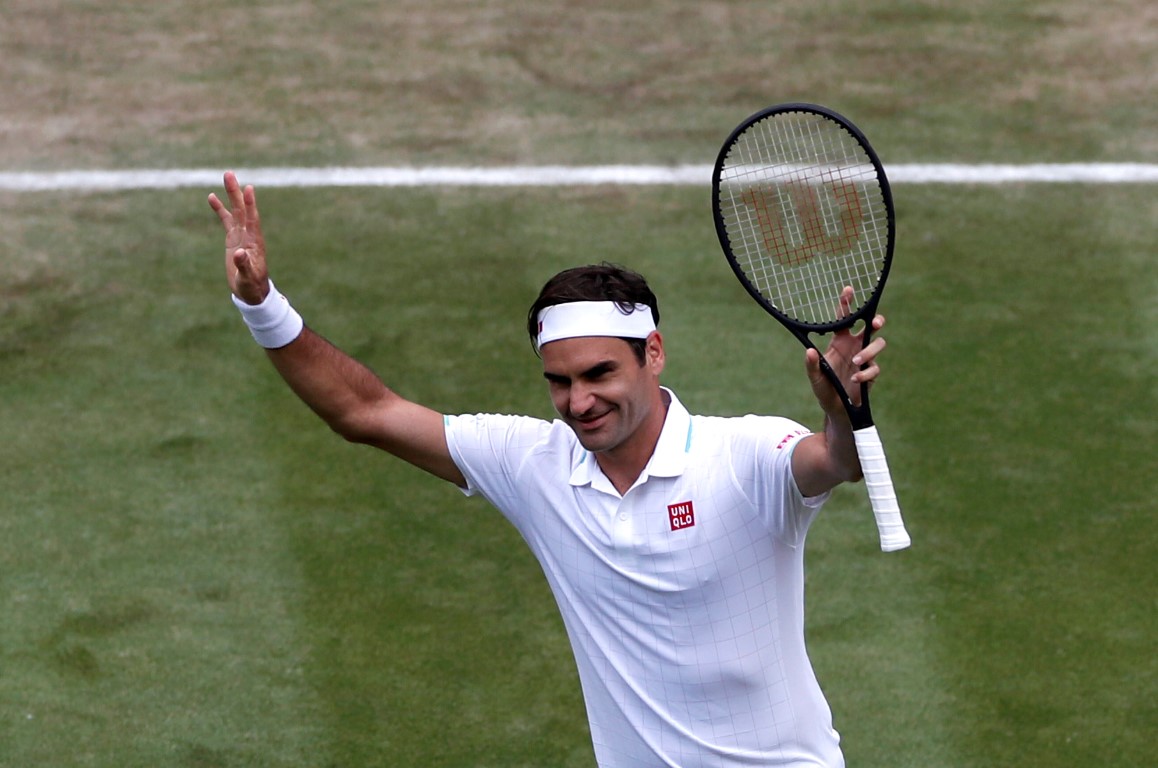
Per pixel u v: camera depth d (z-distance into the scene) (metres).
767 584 13.08
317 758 20.22
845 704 21.05
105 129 37.84
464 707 21.16
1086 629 22.39
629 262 32.31
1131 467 26.09
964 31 42.78
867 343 12.77
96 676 21.62
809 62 40.91
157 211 34.47
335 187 35.38
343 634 22.52
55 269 32.25
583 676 13.89
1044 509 25.05
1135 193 35.16
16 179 35.56
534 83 40.03
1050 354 29.42
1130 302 31.12
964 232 33.59
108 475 26.11
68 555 24.17
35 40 42.19
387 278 31.92
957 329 30.20
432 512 25.28
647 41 42.19
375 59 41.38
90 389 28.53
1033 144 37.12
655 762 13.65
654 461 12.91
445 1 44.69
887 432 27.08
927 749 20.23
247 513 25.16
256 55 41.66
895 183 35.44
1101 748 20.19
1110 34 42.69
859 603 23.02
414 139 37.44
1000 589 23.25
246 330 30.38
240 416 27.75
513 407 27.89
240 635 22.47
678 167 36.00
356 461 26.53
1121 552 24.02
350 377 13.99
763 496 12.75
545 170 36.00
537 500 13.59
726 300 31.08
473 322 30.44
